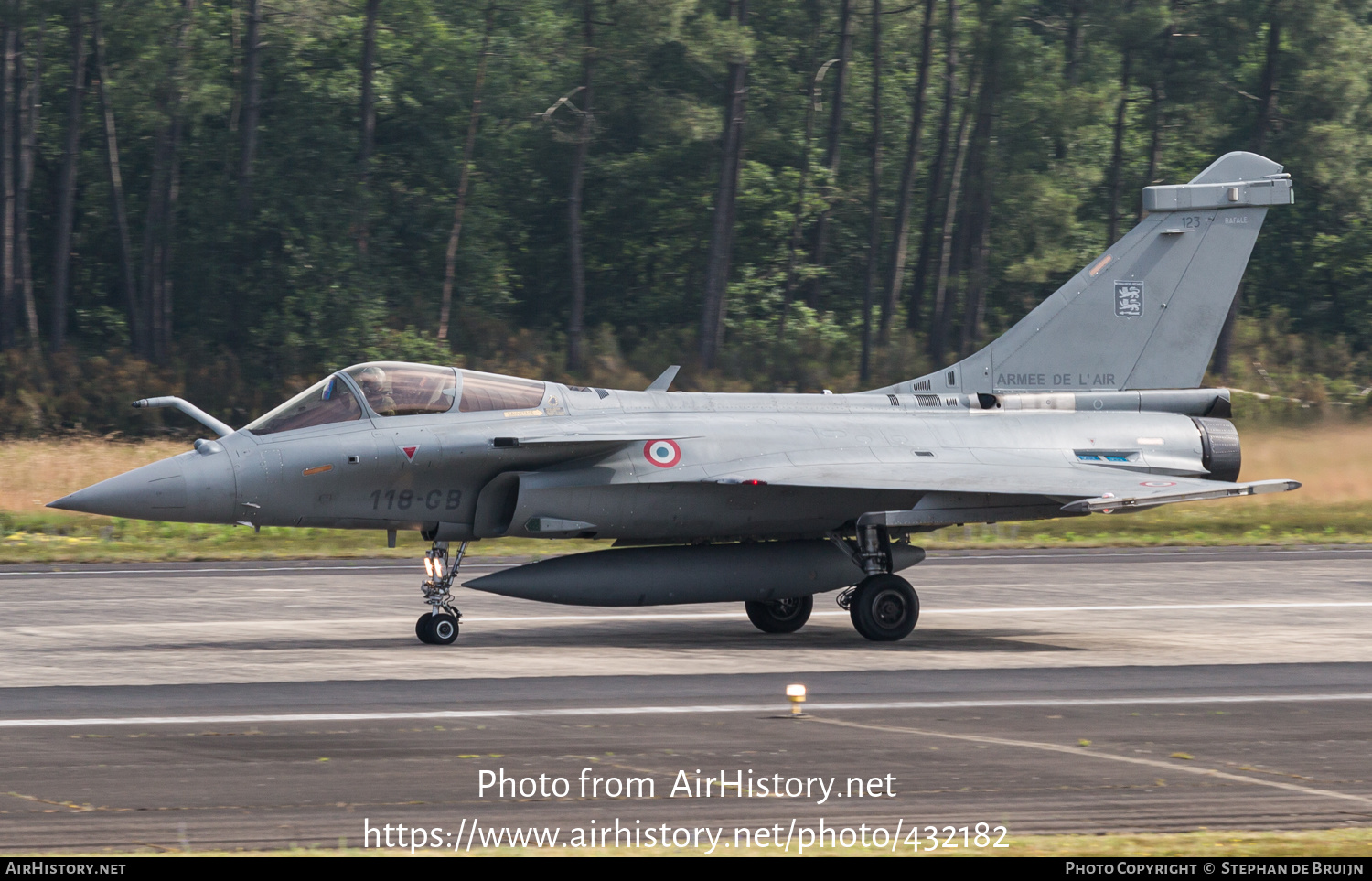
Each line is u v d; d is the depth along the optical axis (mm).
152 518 47750
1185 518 106312
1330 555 85875
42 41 179875
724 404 55094
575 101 192125
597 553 52156
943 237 196125
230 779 29406
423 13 188750
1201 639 53625
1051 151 192375
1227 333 186625
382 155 195250
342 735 34062
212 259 175500
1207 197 59219
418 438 49750
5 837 25109
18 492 102938
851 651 49938
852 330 196625
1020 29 189250
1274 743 33781
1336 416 137375
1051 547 90625
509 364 175125
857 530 53781
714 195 195625
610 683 41969
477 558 83000
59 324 174250
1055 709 38188
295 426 49594
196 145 188125
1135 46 199875
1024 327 58281
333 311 172000
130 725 35031
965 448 54844
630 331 193125
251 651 48375
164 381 162375
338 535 94500
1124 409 58375
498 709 37594
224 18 190375
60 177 177750
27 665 45031
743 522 52969
